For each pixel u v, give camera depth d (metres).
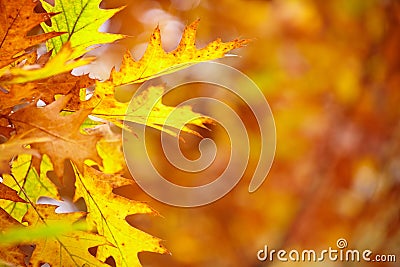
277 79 3.65
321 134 3.74
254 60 3.64
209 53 1.04
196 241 3.46
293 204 3.66
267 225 3.62
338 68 3.69
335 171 3.67
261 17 3.60
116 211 1.10
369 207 3.46
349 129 3.70
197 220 3.42
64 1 1.04
